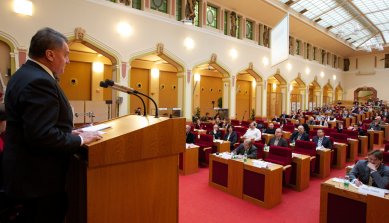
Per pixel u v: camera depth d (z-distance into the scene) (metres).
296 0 16.03
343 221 3.54
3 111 2.16
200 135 8.57
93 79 12.62
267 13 16.27
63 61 1.38
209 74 18.09
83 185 1.42
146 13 10.96
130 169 1.50
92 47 9.72
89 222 1.35
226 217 4.35
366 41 26.41
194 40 12.87
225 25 15.03
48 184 1.29
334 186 3.65
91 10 9.37
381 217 3.14
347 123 15.42
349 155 8.70
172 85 16.20
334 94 28.55
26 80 1.21
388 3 18.22
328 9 18.27
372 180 3.96
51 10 8.48
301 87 22.38
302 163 5.76
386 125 12.70
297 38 21.19
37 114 1.16
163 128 1.63
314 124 13.46
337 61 28.66
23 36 7.98
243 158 5.52
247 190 5.07
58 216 1.38
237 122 13.39
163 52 11.59
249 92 21.09
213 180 5.84
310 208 4.78
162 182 1.66
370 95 29.00
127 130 1.53
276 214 4.50
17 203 1.27
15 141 1.23
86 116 9.80
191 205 4.82
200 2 13.44
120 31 10.16
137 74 14.63
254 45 16.50
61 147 1.20
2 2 7.61
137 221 1.54
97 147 1.33
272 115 19.58
